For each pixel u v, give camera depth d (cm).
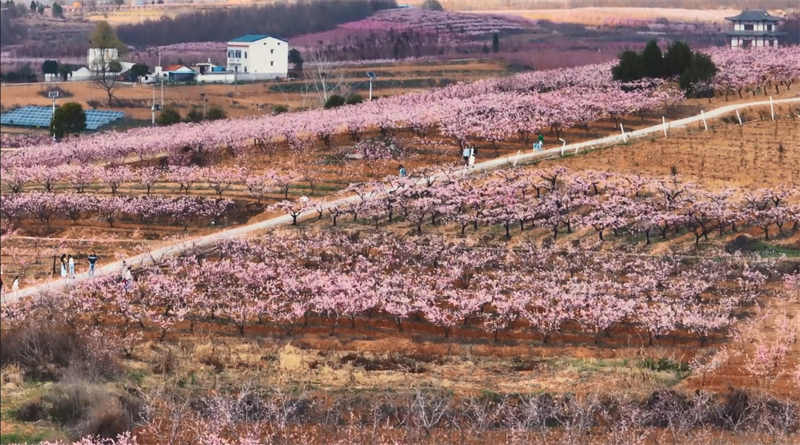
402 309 7956
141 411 6700
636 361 7319
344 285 8225
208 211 10575
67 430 6544
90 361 7319
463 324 8050
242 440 6125
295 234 9850
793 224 9294
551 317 7738
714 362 7138
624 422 6200
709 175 10525
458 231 9694
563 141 11519
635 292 8138
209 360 7512
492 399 6800
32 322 7725
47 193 11231
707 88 12850
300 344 7781
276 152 12419
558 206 9650
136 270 9306
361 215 10050
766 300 8144
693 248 9031
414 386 7025
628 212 9506
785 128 11600
